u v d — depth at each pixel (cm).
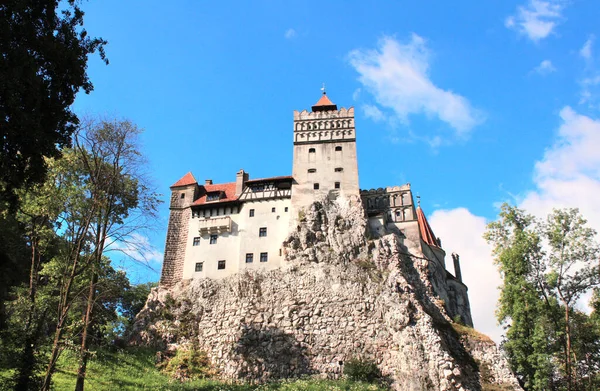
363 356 5128
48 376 2936
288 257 5994
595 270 3888
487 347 5062
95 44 2602
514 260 4094
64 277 3250
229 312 5719
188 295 6012
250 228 6341
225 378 5100
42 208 3206
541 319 3934
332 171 6675
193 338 5600
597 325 3991
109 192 3394
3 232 3700
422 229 6962
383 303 5384
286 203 6462
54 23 2428
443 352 4703
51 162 3212
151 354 5319
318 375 5047
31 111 2233
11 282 4059
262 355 5269
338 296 5594
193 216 6619
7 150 2192
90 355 3503
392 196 6719
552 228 4088
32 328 3253
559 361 3919
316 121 7106
